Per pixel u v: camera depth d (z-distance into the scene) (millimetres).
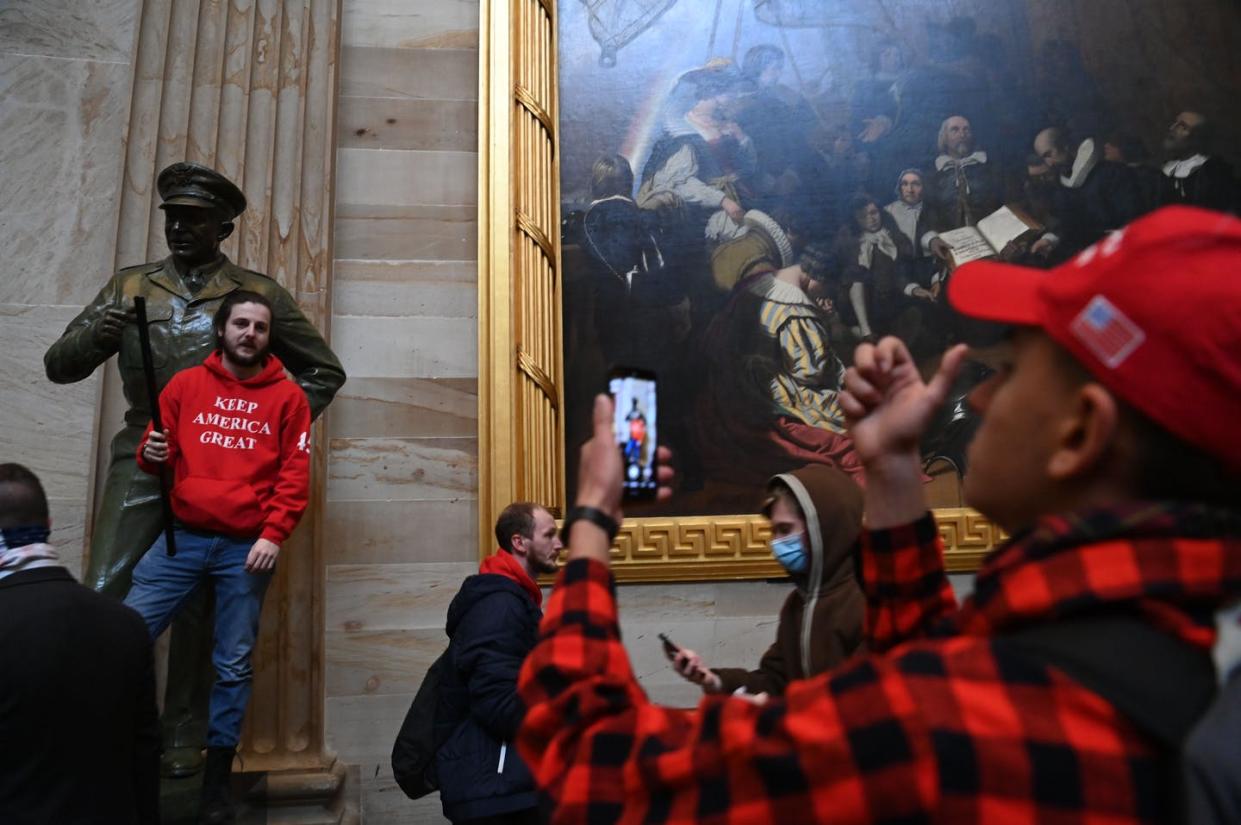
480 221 5543
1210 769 730
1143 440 864
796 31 6066
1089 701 783
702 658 5270
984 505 995
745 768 845
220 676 4035
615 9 6047
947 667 828
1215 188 5918
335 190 5582
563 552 5258
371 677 5117
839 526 2586
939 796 771
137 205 5230
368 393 5426
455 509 5348
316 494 5133
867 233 5852
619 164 5859
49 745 2586
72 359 4402
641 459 1140
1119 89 6020
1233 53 6066
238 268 4672
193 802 4145
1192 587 802
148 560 4078
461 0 5941
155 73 5375
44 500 2834
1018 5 6109
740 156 5910
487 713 3512
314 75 5547
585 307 5672
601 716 970
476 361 5531
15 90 5320
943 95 6012
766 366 5676
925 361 5730
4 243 5180
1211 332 809
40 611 2656
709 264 5770
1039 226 5867
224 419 4125
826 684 855
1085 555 833
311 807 4773
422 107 5785
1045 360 953
